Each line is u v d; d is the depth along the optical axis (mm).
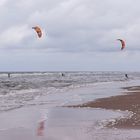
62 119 19109
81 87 56562
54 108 24969
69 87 56750
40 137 14039
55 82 77938
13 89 50281
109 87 55250
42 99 33062
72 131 15086
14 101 30844
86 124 17000
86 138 13484
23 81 81938
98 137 13586
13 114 21531
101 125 16453
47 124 17328
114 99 31188
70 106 26344
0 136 14281
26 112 22578
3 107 25656
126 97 33062
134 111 22062
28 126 16750
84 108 24844
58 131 15203
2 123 17781
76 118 19406
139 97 32781
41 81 83000
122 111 22344
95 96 36000
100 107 25312
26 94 39875
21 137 14078
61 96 36844
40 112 22531
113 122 17344
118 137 13461
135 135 13805
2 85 61156
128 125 16297
